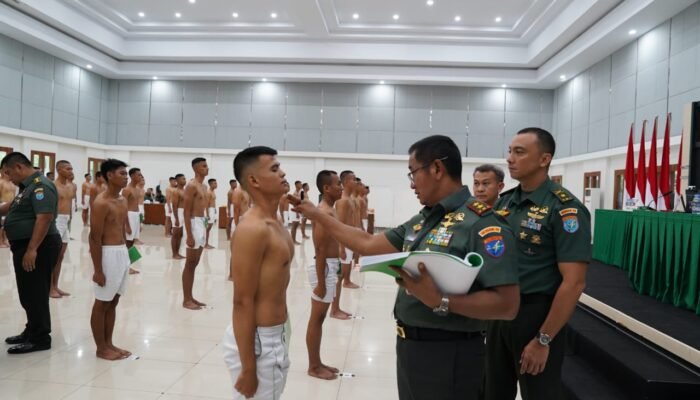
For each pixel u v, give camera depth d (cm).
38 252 341
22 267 338
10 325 401
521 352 192
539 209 193
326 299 323
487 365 212
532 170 197
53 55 1335
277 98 1550
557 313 174
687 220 358
